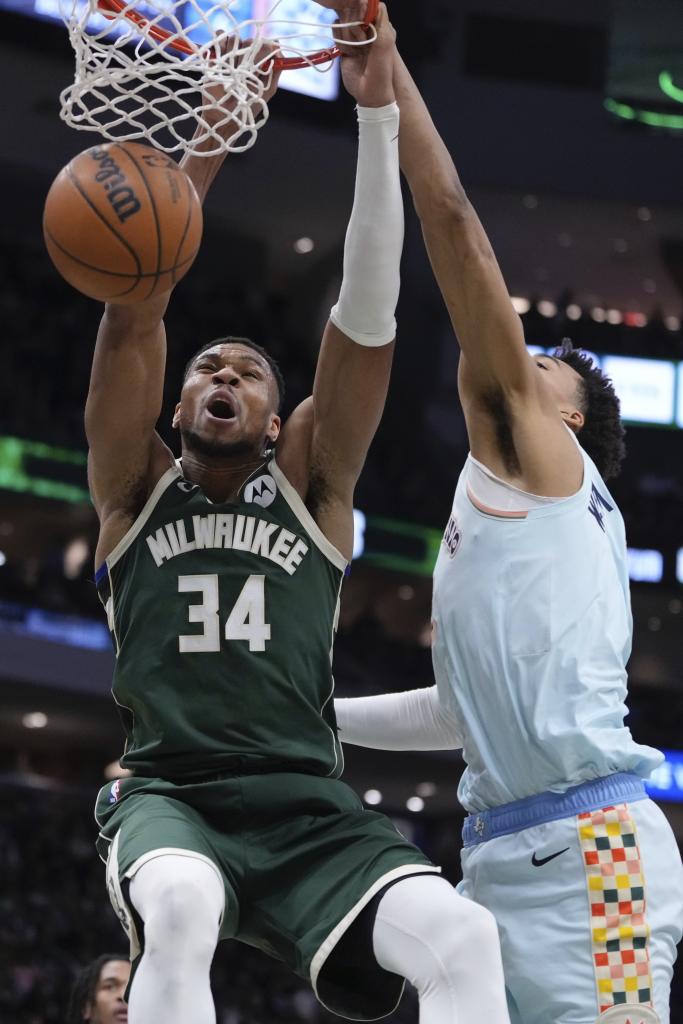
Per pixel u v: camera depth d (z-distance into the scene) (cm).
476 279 335
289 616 335
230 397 347
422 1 2177
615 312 2489
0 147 2067
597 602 333
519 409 341
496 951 288
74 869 1852
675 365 2412
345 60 345
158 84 331
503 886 326
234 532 340
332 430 350
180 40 335
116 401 343
